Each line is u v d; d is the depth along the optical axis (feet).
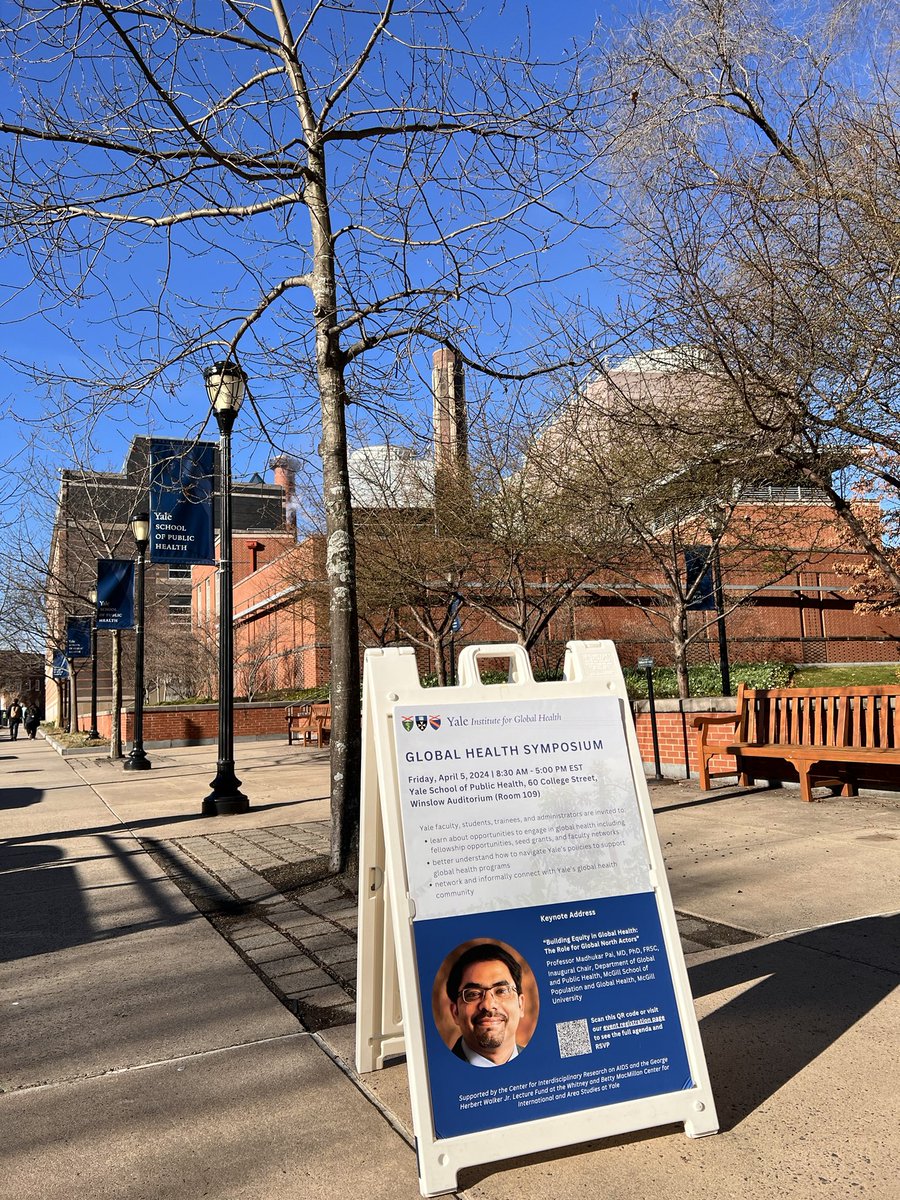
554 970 9.36
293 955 16.30
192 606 161.17
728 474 26.61
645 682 60.23
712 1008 12.66
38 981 15.70
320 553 74.13
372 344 22.85
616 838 10.07
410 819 9.36
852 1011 12.23
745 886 18.81
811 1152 8.96
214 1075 11.44
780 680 56.18
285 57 22.95
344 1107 10.42
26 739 164.66
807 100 23.95
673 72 24.06
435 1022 8.82
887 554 39.11
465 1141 8.49
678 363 28.63
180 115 20.18
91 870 24.99
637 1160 9.03
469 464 43.75
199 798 40.60
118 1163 9.41
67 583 92.27
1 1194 8.92
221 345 26.02
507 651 10.55
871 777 28.12
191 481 37.11
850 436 26.76
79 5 19.12
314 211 22.98
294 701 85.40
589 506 34.83
